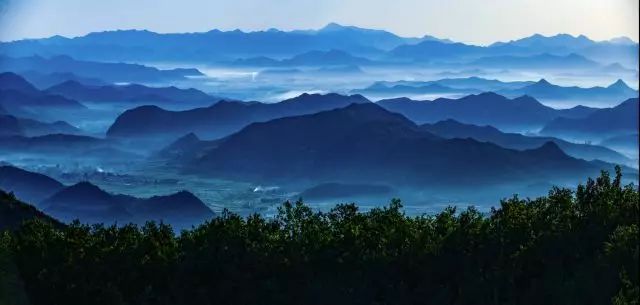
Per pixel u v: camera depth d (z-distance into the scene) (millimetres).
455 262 13891
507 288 13539
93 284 13586
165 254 14148
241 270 13992
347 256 14070
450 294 13633
